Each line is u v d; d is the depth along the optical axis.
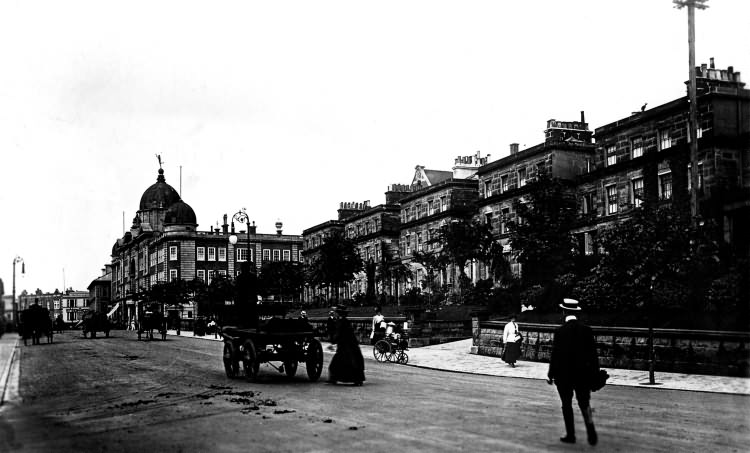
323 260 68.81
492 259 53.50
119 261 138.88
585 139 53.50
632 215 23.73
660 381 18.94
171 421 12.14
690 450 9.33
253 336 19.03
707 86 39.38
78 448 9.91
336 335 18.34
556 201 41.66
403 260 71.81
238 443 9.95
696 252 22.59
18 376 21.33
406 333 38.34
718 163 37.78
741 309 21.30
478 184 64.62
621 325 25.42
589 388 9.90
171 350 36.12
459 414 12.62
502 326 30.36
